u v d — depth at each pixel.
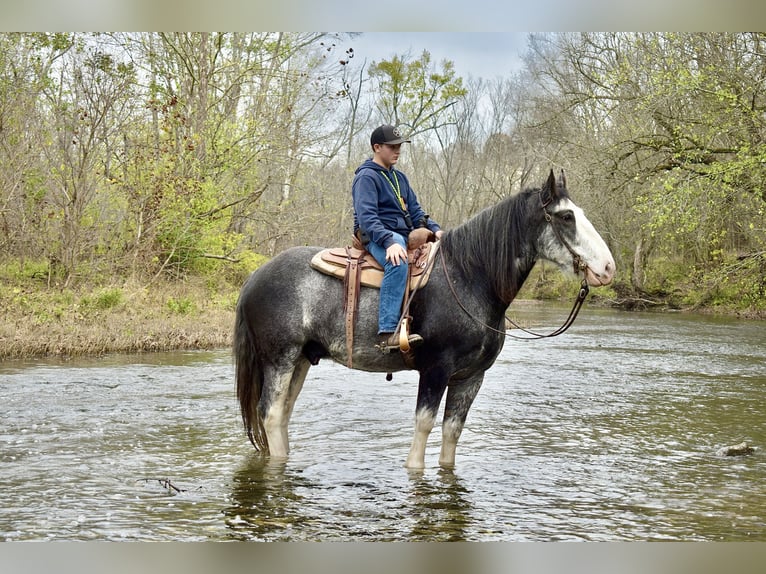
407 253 5.82
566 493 5.59
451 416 6.18
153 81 20.94
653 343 17.61
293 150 23.41
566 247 5.59
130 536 4.58
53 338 13.09
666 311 29.77
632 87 20.56
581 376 12.02
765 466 6.46
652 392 10.45
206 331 15.62
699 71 18.06
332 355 6.05
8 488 5.45
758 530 4.84
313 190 27.33
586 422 8.29
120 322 15.15
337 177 32.09
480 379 6.13
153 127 19.88
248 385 6.34
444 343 5.75
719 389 10.77
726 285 27.73
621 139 21.91
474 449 6.95
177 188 18.75
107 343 13.58
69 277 16.55
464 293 5.74
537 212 5.70
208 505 5.16
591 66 24.09
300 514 5.02
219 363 12.33
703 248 28.50
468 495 5.50
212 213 19.95
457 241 5.86
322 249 6.23
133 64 19.59
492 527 4.84
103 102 18.58
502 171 44.84
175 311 17.14
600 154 21.97
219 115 21.47
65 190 16.97
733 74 17.94
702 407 9.27
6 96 17.06
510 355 15.04
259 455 6.54
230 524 4.81
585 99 23.27
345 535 4.67
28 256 17.59
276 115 22.23
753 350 16.17
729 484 5.88
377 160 6.12
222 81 23.33
